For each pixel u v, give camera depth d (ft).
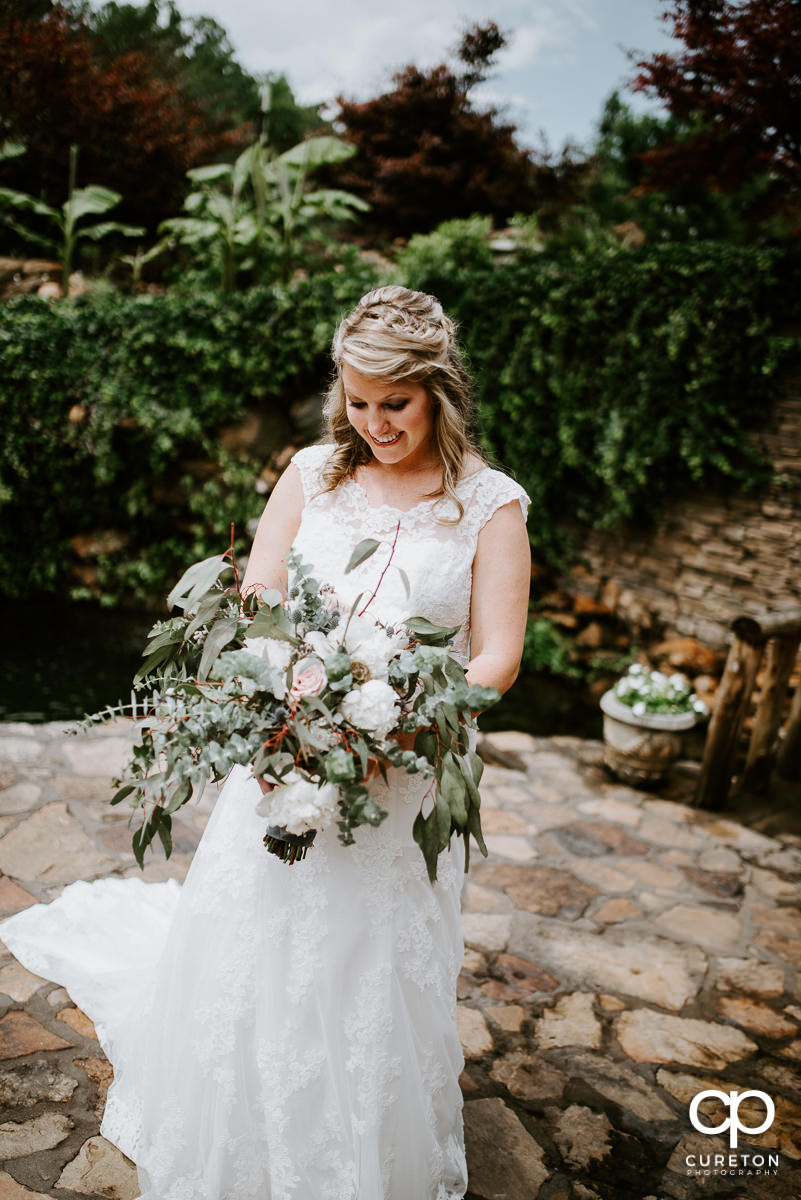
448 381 4.94
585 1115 6.65
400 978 4.90
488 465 5.47
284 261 29.96
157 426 24.49
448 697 4.18
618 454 20.81
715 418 19.80
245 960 4.88
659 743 12.87
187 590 4.69
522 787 12.85
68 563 25.84
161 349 24.53
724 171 21.13
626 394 20.70
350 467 5.39
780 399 19.30
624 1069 7.21
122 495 25.55
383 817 4.07
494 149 39.96
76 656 22.09
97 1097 6.15
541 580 23.31
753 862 11.16
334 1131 4.74
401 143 41.55
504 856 10.64
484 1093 6.77
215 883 5.04
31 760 11.25
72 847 9.32
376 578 5.05
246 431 25.13
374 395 4.67
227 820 5.17
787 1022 8.04
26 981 7.20
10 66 33.40
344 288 24.16
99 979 6.95
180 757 4.20
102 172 35.37
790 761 14.19
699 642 20.56
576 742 15.01
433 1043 5.05
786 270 18.66
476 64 40.96
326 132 43.09
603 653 21.81
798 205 21.38
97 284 29.09
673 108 20.59
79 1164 5.57
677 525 21.07
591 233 28.48
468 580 5.13
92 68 35.37
